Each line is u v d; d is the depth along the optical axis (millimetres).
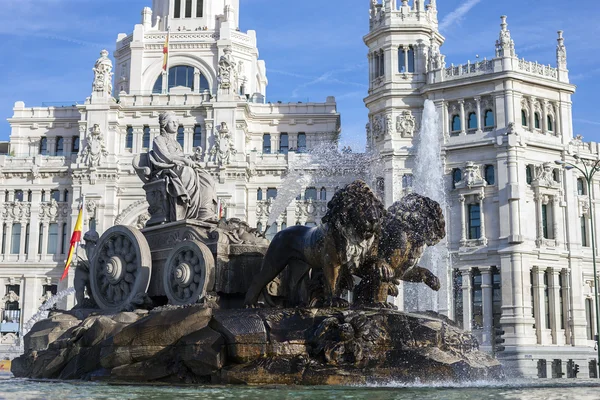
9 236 80500
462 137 68062
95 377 16875
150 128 79250
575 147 69438
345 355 15766
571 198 68000
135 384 15430
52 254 79500
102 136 78125
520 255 63156
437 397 12109
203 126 78750
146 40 87375
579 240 67750
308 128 83375
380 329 16406
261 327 15820
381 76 73000
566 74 70000
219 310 16703
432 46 70562
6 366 52031
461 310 65250
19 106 85438
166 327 16328
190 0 89562
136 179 77625
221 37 86562
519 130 66312
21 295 79125
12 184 81000
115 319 18453
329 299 17344
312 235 18125
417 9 72625
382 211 17438
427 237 19250
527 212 65375
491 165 66625
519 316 61938
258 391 13305
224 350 15695
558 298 65250
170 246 20906
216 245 19703
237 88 81125
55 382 16422
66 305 76875
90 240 23625
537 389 14508
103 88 79250
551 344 64000
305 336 15992
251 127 83438
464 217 66625
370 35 73688
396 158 69812
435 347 16609
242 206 75750
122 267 21172
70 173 79625
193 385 14992
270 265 18656
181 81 86812
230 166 76250
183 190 21281
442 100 69188
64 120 84812
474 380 16906
